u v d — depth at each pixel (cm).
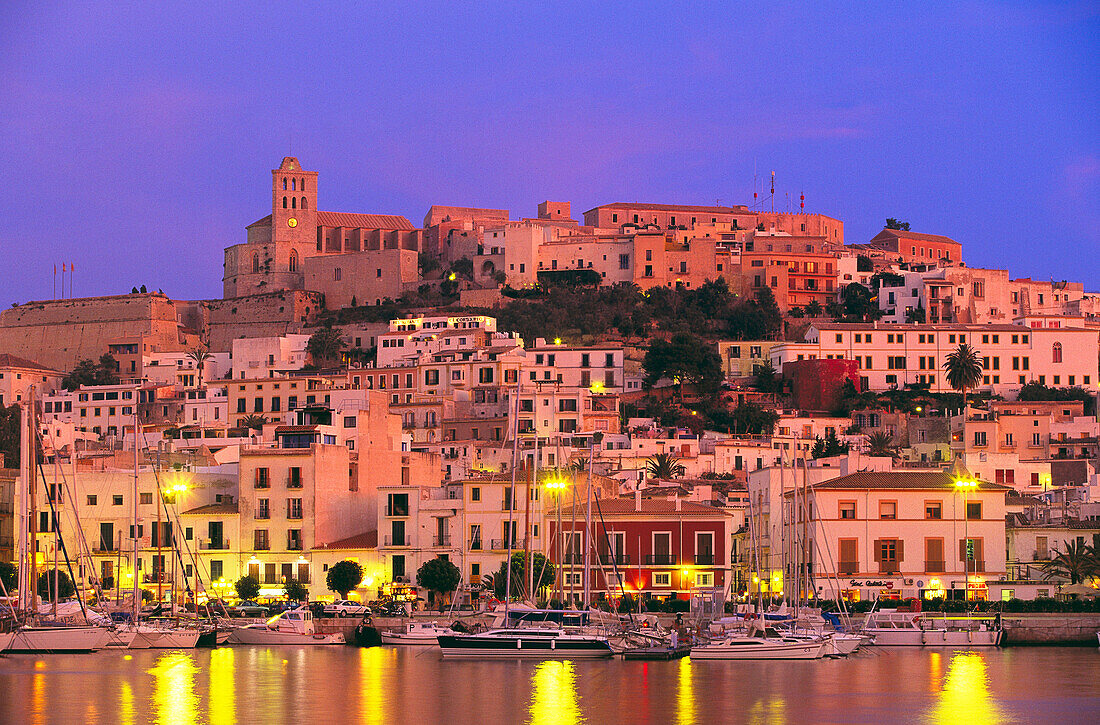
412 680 14450
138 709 12469
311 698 13138
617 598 19962
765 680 14550
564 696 13338
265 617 19662
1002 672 15250
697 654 16462
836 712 12469
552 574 19975
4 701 12900
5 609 18262
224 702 12888
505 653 16525
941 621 18600
